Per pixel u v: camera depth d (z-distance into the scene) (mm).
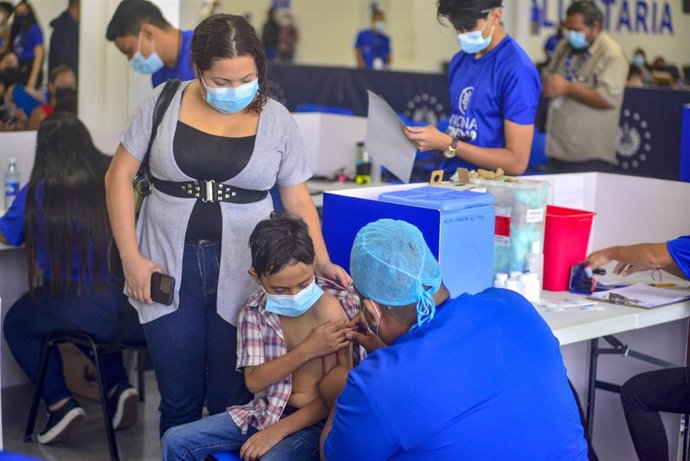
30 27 5195
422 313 1878
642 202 3393
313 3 11141
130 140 2436
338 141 5227
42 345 3535
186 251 2447
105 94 5195
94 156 3365
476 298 1938
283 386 2320
